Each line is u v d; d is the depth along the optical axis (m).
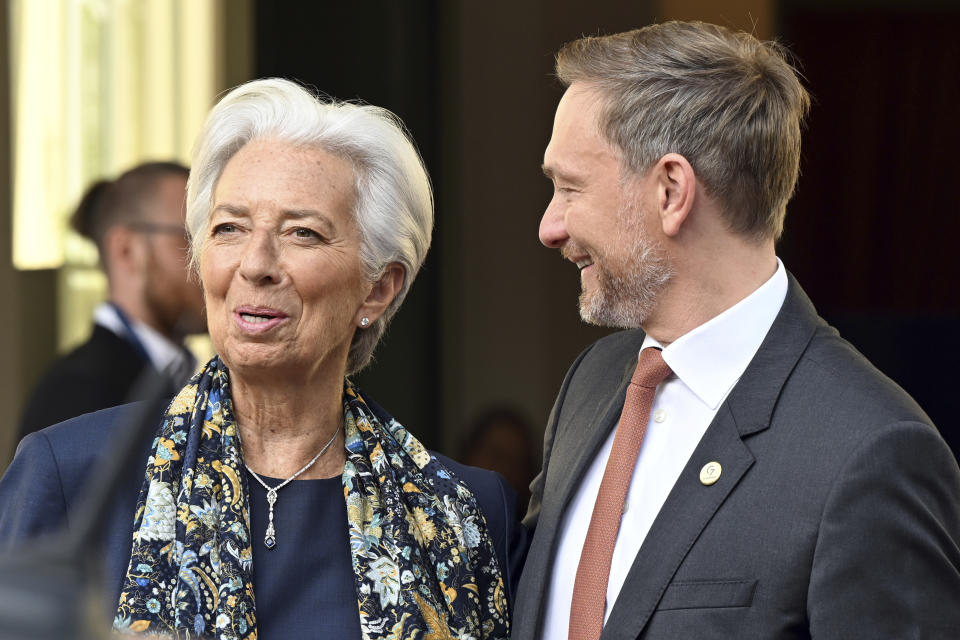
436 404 20.06
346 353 6.31
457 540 6.40
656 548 5.52
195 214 6.12
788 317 5.82
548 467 6.65
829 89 22.78
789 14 22.27
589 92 5.98
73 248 13.11
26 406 10.91
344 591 5.98
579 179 5.95
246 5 16.81
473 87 19.91
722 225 5.81
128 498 5.76
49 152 13.95
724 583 5.29
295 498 6.13
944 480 5.16
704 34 6.02
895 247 22.84
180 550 5.56
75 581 1.78
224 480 5.87
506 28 20.00
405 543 6.12
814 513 5.16
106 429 5.83
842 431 5.23
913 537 5.01
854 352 5.71
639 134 5.76
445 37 19.70
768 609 5.19
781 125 5.89
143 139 14.98
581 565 5.83
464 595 6.28
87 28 14.46
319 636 5.82
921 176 22.72
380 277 6.27
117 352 10.84
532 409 20.14
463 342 20.17
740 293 5.85
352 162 6.11
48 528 5.50
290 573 5.94
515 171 20.25
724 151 5.72
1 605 1.73
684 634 5.30
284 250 5.88
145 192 11.01
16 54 13.88
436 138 19.89
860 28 22.59
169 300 10.99
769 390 5.57
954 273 22.72
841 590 5.00
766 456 5.41
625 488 5.87
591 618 5.69
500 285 20.25
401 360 19.97
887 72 22.64
